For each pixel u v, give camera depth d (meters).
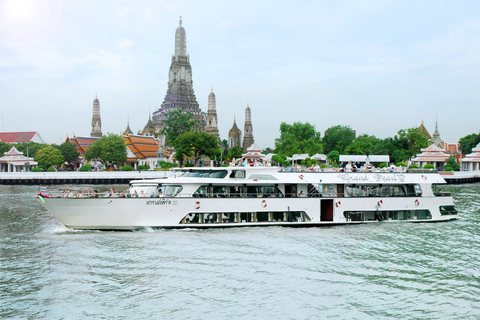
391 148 125.94
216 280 22.11
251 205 34.09
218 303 19.38
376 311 18.78
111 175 90.75
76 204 31.56
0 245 28.19
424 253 27.27
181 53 182.00
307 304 19.39
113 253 26.48
